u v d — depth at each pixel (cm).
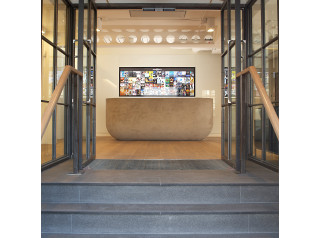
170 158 412
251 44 404
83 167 318
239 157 300
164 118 749
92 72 386
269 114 199
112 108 764
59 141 379
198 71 990
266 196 246
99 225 219
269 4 333
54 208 227
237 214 220
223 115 395
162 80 990
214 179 261
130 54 986
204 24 685
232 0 352
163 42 768
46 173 291
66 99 405
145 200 244
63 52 396
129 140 778
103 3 434
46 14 329
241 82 289
